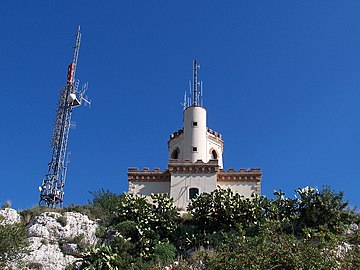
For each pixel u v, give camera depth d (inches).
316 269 792.9
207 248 1406.3
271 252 827.4
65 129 2112.5
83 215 1617.9
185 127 2268.7
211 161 1987.0
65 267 1392.7
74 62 2265.0
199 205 1595.7
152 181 2011.6
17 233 1252.5
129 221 1566.2
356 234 983.6
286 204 1514.5
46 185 1982.0
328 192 1503.4
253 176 1989.4
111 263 1315.2
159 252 1397.6
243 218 1531.7
